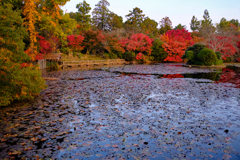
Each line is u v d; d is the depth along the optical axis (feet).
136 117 22.04
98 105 26.99
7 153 13.98
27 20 68.49
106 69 84.53
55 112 23.75
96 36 119.44
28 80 28.12
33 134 17.26
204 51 98.84
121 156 13.83
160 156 13.84
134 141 16.12
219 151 14.57
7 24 26.48
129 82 48.16
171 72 74.59
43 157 13.55
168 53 144.97
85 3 157.38
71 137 16.74
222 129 18.75
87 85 43.47
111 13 197.26
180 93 35.29
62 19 82.23
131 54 134.10
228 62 136.87
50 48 94.53
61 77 57.31
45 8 74.18
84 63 101.71
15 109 24.97
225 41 119.34
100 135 17.21
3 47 26.86
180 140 16.33
